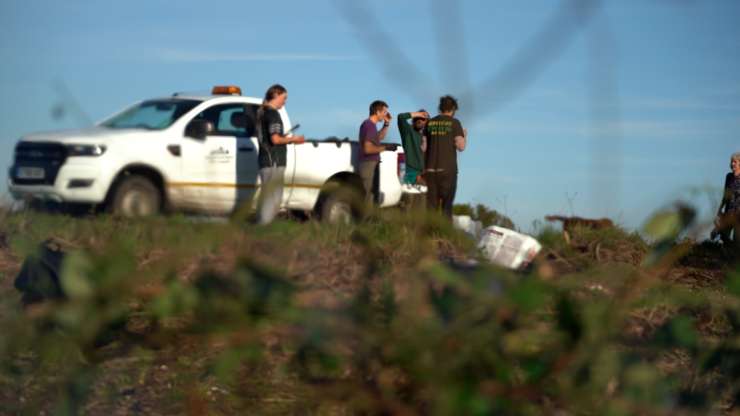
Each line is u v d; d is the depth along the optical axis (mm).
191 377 10594
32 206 16062
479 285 4332
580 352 4371
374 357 4512
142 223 5492
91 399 11219
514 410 4242
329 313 4375
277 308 4320
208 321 4305
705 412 5953
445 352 4238
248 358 4461
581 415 4445
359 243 5066
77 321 4023
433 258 4691
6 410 8742
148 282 4250
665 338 5250
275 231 5148
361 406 4707
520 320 4328
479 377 4207
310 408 5996
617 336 4875
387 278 4754
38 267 5312
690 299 6035
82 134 36125
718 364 5898
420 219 5000
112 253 4121
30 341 4805
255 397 9328
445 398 4137
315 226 15328
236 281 4320
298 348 4676
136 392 11367
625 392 4629
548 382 4383
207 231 4641
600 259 18375
